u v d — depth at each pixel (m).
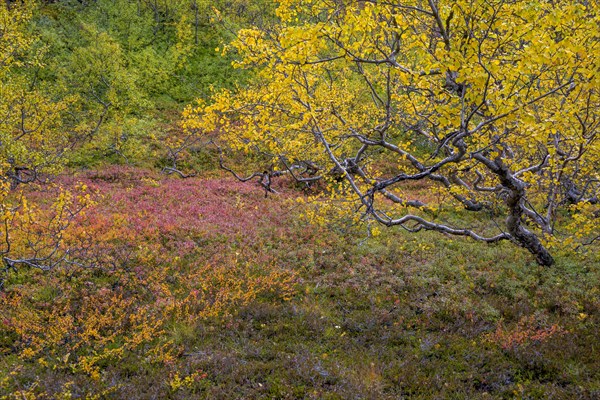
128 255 14.12
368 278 13.83
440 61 6.66
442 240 16.91
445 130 10.39
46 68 32.94
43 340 9.67
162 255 14.51
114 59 32.50
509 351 9.98
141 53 38.53
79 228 15.45
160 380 8.60
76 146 27.20
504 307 11.97
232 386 8.52
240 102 9.48
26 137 20.97
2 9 21.39
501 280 13.52
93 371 8.66
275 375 8.93
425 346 10.21
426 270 14.38
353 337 10.74
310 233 17.55
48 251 13.32
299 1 8.59
